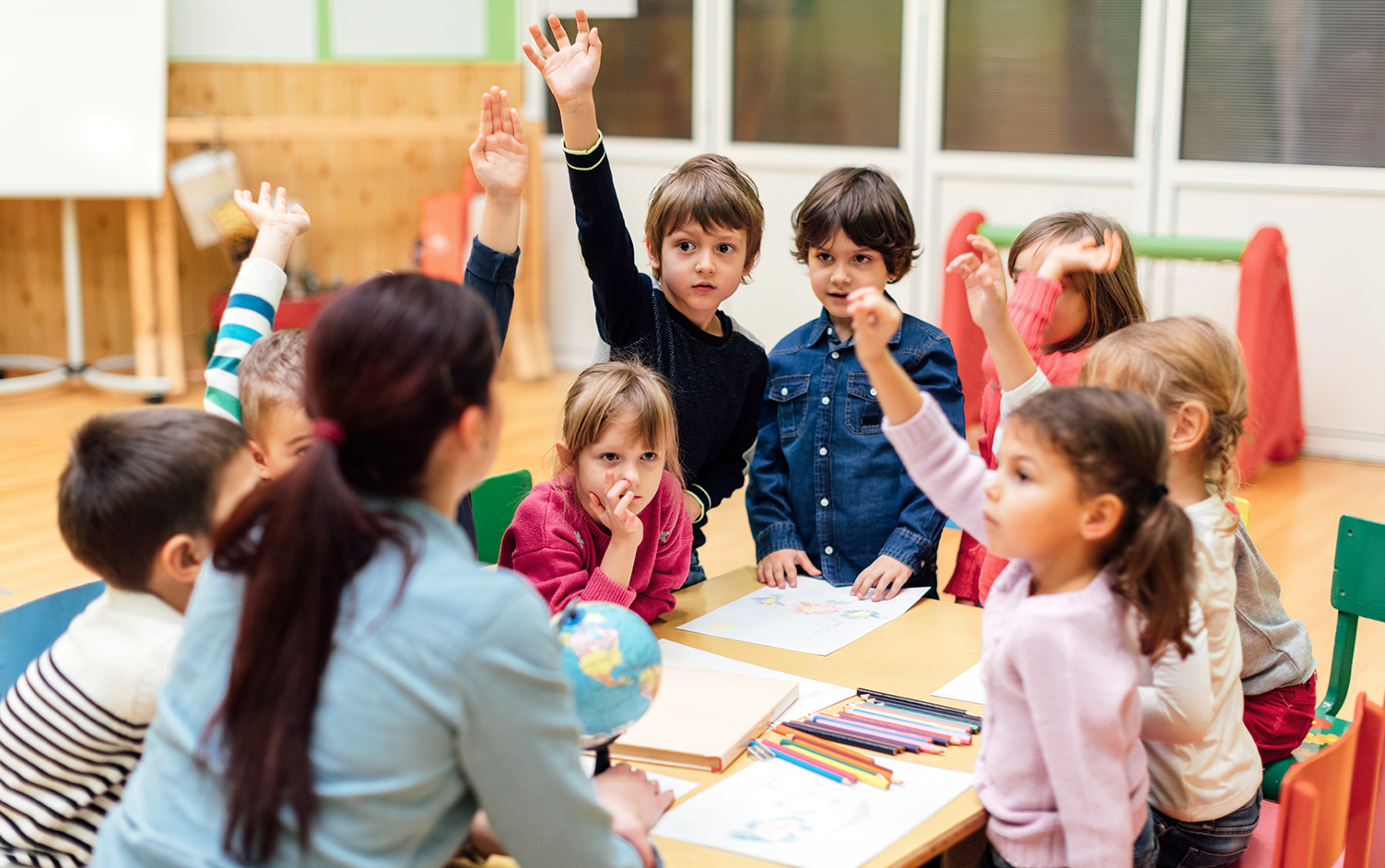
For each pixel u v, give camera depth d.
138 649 1.05
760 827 1.03
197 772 0.83
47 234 5.13
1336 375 4.02
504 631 0.81
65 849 1.07
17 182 4.68
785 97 4.78
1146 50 4.10
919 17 4.45
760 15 4.75
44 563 3.02
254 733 0.78
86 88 4.68
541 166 5.16
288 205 1.63
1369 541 1.62
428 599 0.81
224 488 1.07
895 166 4.62
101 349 5.25
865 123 4.66
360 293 0.83
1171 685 1.13
